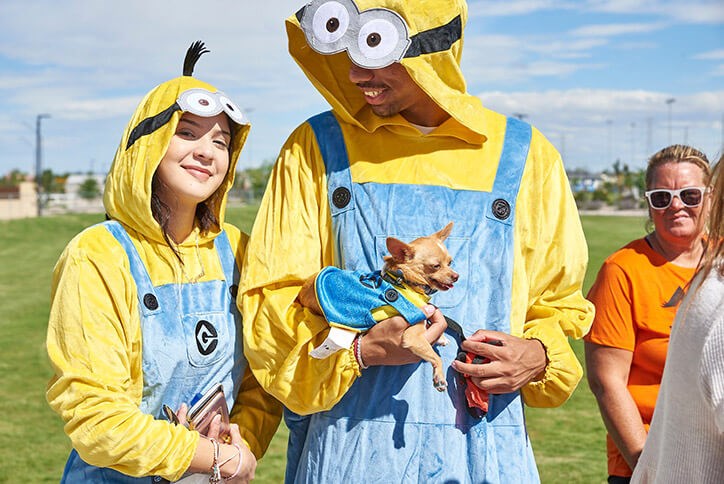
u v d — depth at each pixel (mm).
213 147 3350
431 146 3451
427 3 3311
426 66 3285
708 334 2449
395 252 3057
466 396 3240
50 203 71688
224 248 3562
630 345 4160
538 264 3447
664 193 4125
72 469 3314
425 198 3354
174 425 3105
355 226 3355
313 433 3385
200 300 3391
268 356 3268
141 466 2998
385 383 3275
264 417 3572
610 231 36781
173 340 3277
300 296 3273
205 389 3377
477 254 3326
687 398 2518
